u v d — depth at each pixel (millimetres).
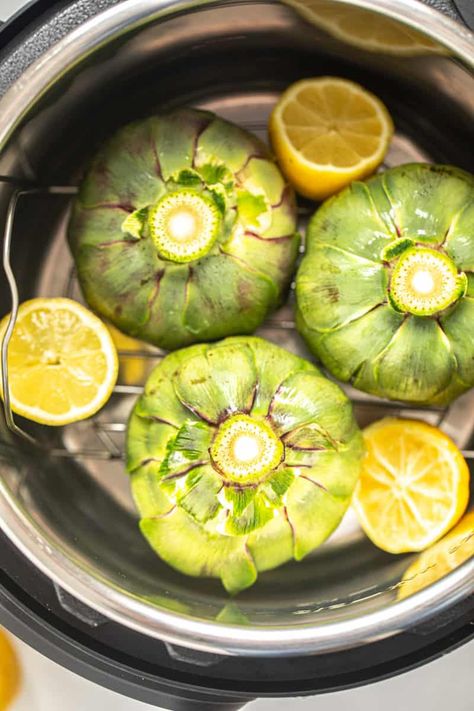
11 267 625
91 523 636
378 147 639
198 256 586
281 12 586
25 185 608
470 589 560
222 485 582
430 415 657
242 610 595
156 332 622
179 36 596
